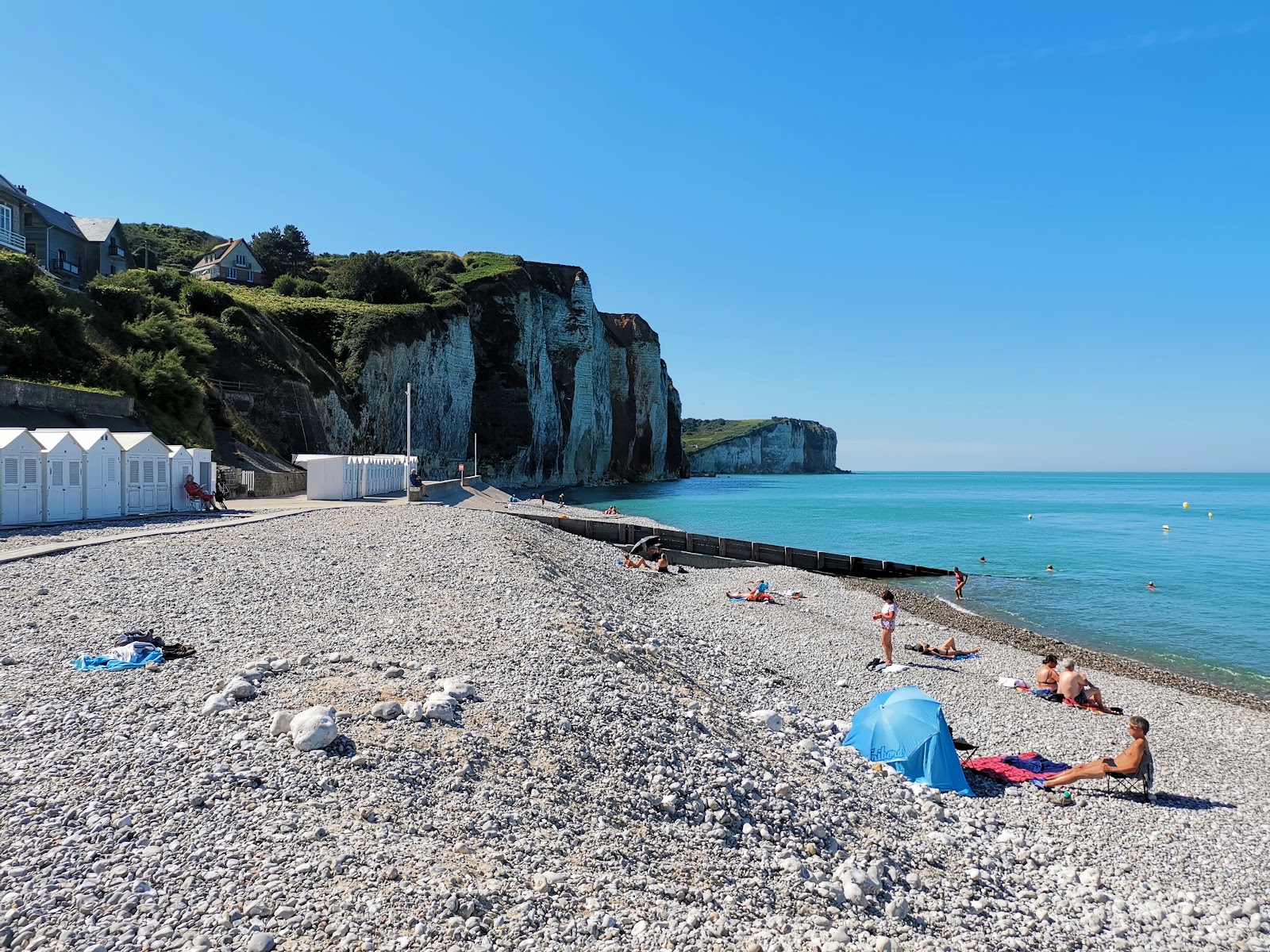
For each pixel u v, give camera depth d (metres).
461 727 9.10
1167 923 8.36
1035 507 114.19
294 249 125.31
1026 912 8.25
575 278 143.38
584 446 144.12
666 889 7.01
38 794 6.81
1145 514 100.94
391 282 100.12
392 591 16.12
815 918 7.01
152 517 27.66
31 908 5.38
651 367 178.38
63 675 9.77
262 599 14.67
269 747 7.93
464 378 101.88
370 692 9.79
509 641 12.84
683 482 191.00
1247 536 69.12
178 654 10.85
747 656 18.88
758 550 41.03
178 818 6.62
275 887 5.87
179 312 57.84
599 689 11.12
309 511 31.11
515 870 6.73
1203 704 18.72
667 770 9.25
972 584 40.03
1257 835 10.98
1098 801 11.80
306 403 63.44
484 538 23.89
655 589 27.27
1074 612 32.50
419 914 5.77
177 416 45.16
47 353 37.28
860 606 28.59
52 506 24.89
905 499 134.38
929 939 7.23
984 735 14.71
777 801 9.23
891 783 11.26
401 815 7.16
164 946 5.18
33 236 54.25
